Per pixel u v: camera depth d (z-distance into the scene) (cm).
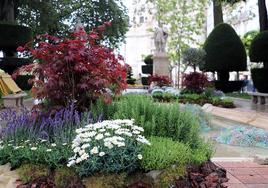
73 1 2592
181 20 2602
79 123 361
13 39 1499
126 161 289
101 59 448
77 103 444
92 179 284
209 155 354
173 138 358
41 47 440
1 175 318
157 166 293
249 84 2025
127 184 284
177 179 288
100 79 436
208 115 709
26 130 370
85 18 2620
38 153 322
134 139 301
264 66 1341
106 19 2647
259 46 1292
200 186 288
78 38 464
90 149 291
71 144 321
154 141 324
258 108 1116
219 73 1959
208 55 1908
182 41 2612
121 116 375
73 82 441
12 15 1750
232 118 838
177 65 2614
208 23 3353
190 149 334
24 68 460
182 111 382
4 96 930
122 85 477
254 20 3238
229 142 569
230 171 401
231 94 1755
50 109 419
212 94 1351
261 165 430
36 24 2012
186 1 2603
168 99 1259
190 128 363
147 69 2889
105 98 429
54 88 436
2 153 340
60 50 437
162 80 1784
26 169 313
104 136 295
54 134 356
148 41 3862
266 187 347
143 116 355
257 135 573
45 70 434
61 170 302
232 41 1878
